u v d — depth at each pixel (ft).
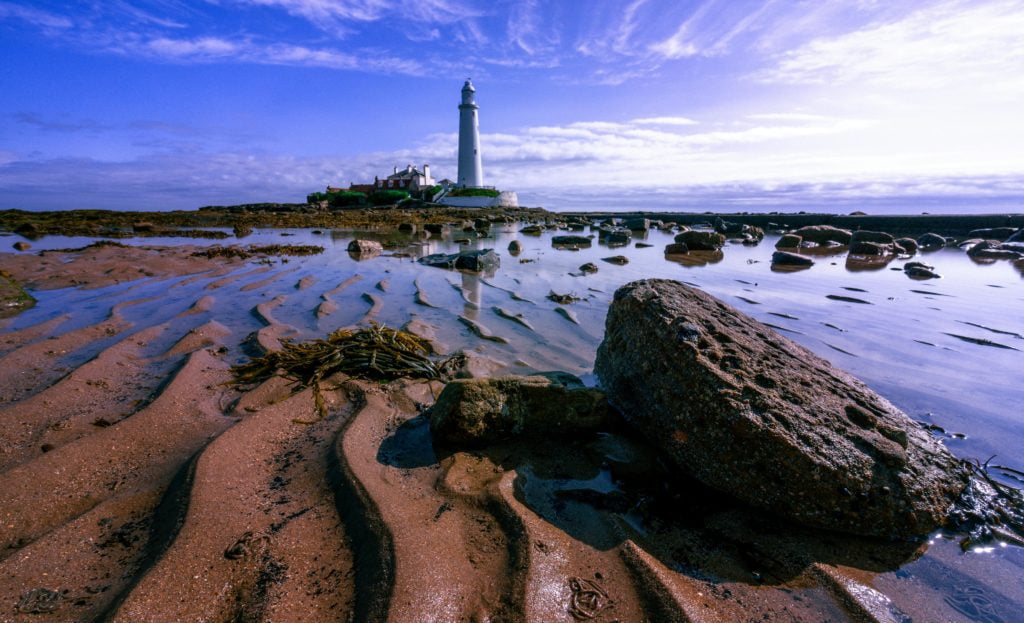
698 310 15.51
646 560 9.69
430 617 8.04
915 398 17.83
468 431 13.44
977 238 80.38
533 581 8.94
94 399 16.26
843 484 10.63
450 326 26.50
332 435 14.37
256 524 10.24
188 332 23.79
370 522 10.19
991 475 13.07
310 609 8.21
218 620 8.04
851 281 41.70
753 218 116.26
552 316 28.94
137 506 10.90
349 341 20.68
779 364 13.56
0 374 17.97
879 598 9.20
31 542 9.53
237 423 14.38
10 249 59.72
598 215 169.99
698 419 12.40
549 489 12.09
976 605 9.13
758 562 9.98
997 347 23.52
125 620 7.70
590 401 14.26
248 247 63.16
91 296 32.12
